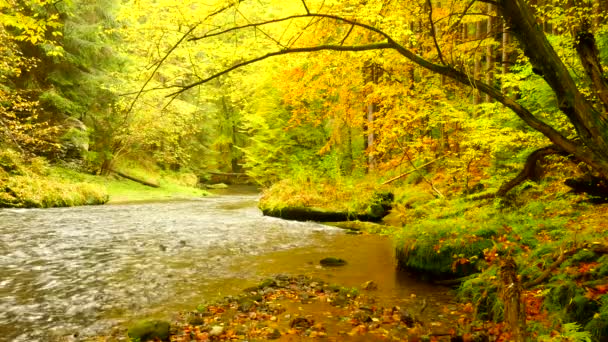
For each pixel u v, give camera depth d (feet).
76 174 75.20
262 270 24.48
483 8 35.60
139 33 18.56
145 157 103.81
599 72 12.73
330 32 21.74
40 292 20.07
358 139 64.28
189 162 121.39
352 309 17.74
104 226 40.40
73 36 72.38
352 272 23.95
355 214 42.45
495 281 15.33
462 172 30.86
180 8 15.94
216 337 14.79
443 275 21.22
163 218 46.80
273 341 14.44
